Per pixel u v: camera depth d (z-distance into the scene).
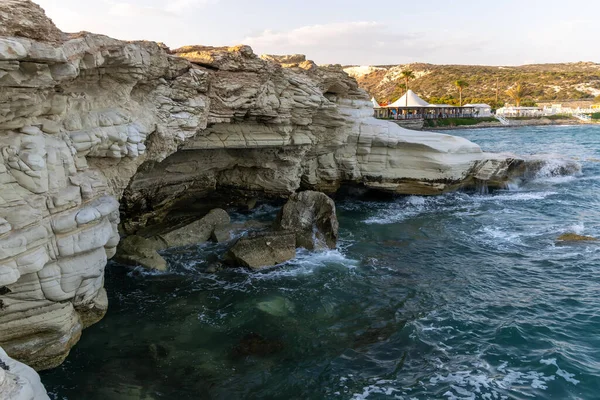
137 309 12.73
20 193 7.91
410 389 9.46
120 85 11.80
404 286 14.68
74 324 9.53
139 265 15.59
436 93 176.00
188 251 17.23
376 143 26.06
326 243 18.20
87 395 8.96
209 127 18.06
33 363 8.88
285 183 23.00
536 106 133.38
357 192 28.48
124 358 10.29
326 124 23.78
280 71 19.12
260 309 12.84
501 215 23.69
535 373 9.95
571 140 66.38
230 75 17.19
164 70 13.67
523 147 56.84
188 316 12.40
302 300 13.54
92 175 10.41
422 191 27.05
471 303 13.45
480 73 194.00
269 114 19.12
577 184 31.16
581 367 10.08
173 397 9.09
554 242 19.00
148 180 17.38
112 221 10.66
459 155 27.06
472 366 10.27
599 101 133.88
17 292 8.05
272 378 9.79
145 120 12.91
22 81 7.69
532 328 11.82
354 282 14.94
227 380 9.68
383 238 19.83
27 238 7.79
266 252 16.33
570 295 13.80
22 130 8.25
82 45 9.34
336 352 10.81
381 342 11.27
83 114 10.29
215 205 22.83
